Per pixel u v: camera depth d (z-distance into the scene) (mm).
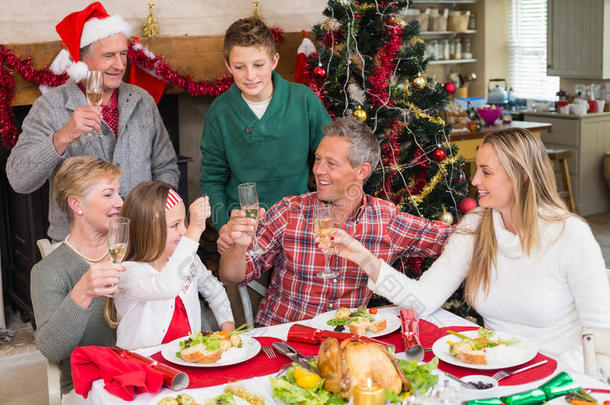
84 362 1628
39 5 3457
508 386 1553
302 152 2902
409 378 1504
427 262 3148
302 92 2885
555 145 6328
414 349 1705
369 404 1273
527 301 2020
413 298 2070
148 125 2939
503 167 1987
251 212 1983
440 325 1953
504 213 2057
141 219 1949
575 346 2014
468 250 2137
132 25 3723
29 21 3445
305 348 1794
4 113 3402
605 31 6324
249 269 2305
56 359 1911
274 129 2828
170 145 3070
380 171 3289
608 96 6508
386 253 2328
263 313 2387
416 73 3412
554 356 1971
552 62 6902
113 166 2084
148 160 2951
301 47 3807
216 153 2936
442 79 7793
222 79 3895
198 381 1609
